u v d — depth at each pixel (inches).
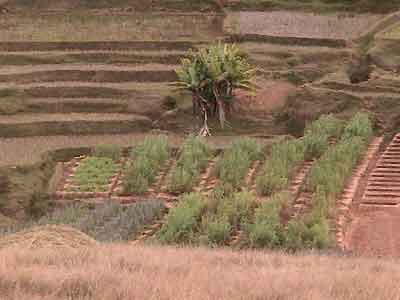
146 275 1962.4
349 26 5954.7
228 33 5782.5
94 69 5403.5
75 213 3905.0
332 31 5856.3
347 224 3816.4
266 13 6220.5
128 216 3774.6
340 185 4074.8
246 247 3380.9
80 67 5472.4
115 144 4677.7
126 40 5762.8
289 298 1772.9
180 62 5551.2
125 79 5374.0
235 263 2431.1
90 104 5108.3
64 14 6190.9
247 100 5132.9
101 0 6299.2
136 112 5083.7
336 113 4965.6
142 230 3720.5
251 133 5002.5
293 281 1941.4
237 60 5004.9
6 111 5039.4
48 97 5162.4
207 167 4426.7
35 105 5098.4
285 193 3897.6
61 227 2598.4
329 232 3570.4
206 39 5846.5
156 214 3878.0
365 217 3922.2
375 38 5556.1
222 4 6284.5
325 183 4050.2
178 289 1769.2
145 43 5713.6
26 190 4180.6
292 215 3769.7
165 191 4210.1
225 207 3698.3
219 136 4948.3
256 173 4350.4
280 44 5698.8
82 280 1838.1
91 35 5935.0
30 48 5718.5
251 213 3708.2
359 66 5477.4
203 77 4958.2
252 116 5064.0
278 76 5364.2
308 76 5374.0
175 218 3545.8
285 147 4404.5
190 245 3240.7
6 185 4170.8
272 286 1862.7
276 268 2295.8
